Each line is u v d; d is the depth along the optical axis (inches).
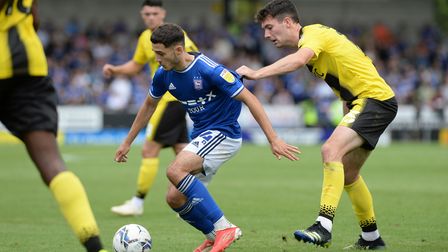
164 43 914.7
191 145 948.0
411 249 1002.1
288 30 976.9
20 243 1080.2
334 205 909.8
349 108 980.6
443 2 4746.6
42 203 1546.5
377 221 1258.0
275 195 1654.8
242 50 4463.6
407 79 4158.5
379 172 2181.3
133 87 3779.5
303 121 3533.5
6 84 747.4
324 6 5118.1
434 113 3624.5
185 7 5044.3
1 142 3430.1
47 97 764.6
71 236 1145.4
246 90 912.9
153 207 1498.5
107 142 3459.6
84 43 4377.5
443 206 1449.3
